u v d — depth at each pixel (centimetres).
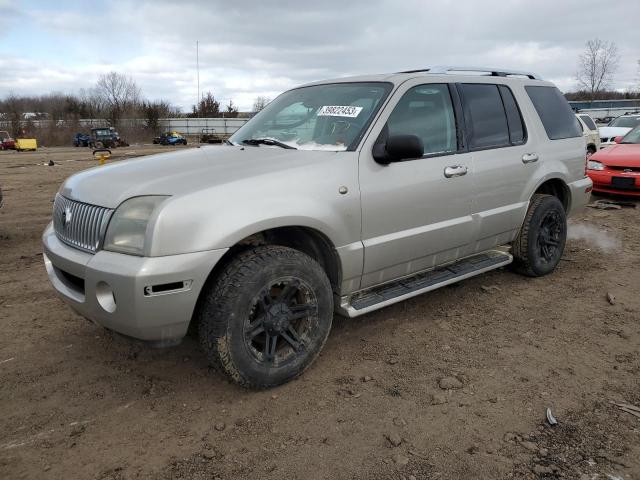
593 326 406
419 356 361
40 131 6481
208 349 296
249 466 253
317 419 290
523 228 490
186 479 245
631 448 262
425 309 444
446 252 416
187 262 273
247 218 290
